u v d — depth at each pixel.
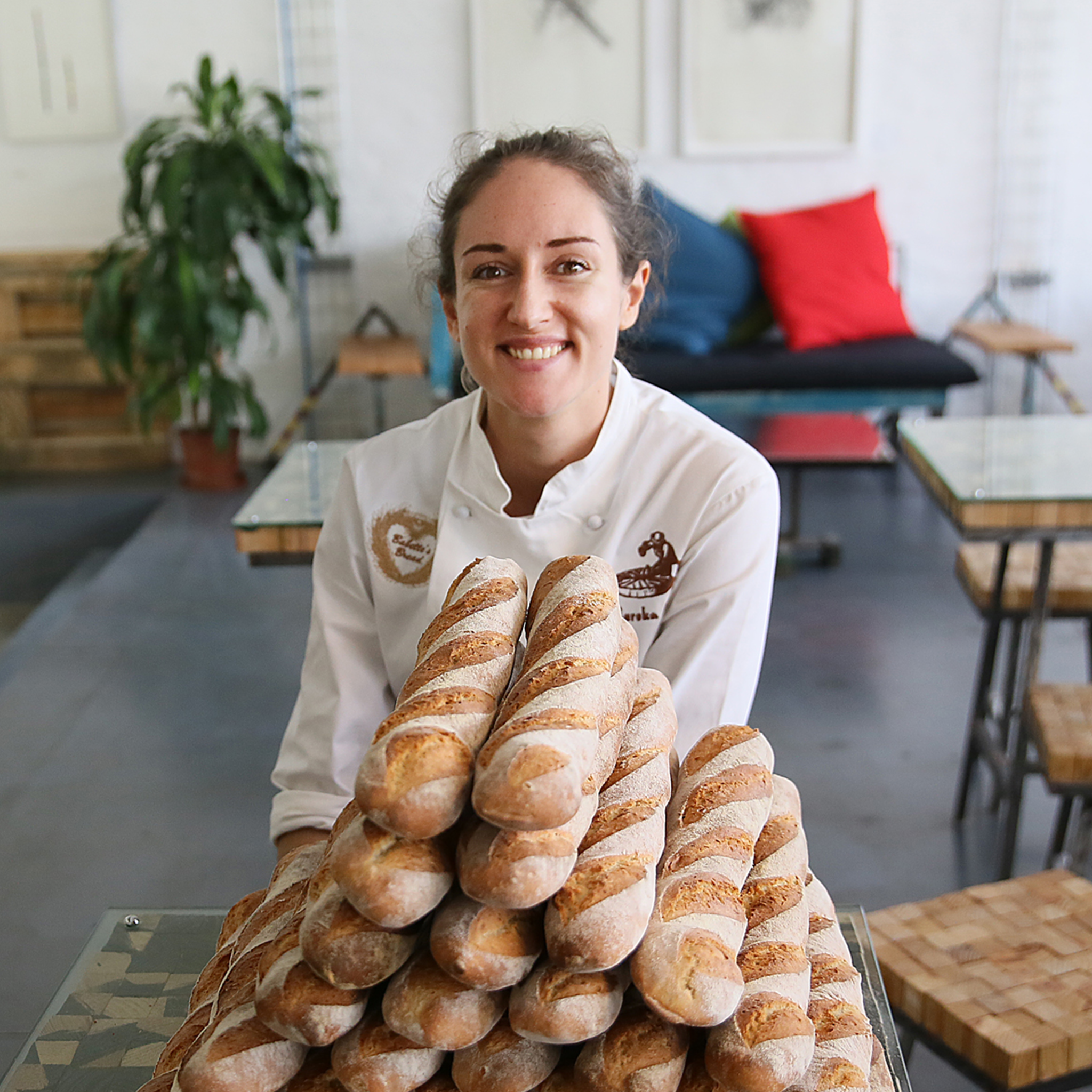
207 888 2.57
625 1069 0.70
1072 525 2.31
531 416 1.24
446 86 5.45
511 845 0.68
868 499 5.19
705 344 4.97
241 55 5.36
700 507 1.31
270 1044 0.72
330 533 1.45
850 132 5.51
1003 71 5.45
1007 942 1.53
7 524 5.05
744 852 0.82
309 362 5.61
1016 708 2.96
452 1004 0.69
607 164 1.23
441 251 1.33
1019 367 5.80
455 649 0.81
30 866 2.66
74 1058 0.91
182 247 4.70
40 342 5.43
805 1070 0.72
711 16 5.36
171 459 5.66
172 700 3.44
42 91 5.34
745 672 1.35
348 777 1.39
